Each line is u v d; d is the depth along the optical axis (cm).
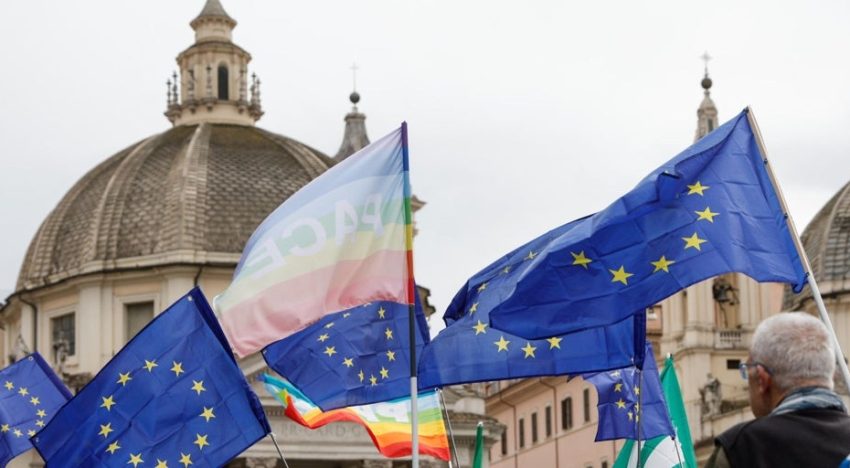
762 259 1627
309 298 2008
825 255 7625
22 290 7638
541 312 1619
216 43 8138
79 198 7781
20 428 2583
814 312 7619
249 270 2014
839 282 7506
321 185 2042
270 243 2020
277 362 2194
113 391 2011
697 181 1644
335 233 2020
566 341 1862
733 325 8038
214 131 7900
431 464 7081
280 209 2041
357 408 2555
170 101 8212
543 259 1622
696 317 7888
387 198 2030
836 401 954
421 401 2552
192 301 2014
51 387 2611
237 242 7419
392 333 2205
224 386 2017
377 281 2017
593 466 8669
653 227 1625
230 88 8138
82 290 7450
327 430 6981
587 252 1620
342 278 2016
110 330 7394
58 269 7581
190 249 7344
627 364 1856
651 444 2308
